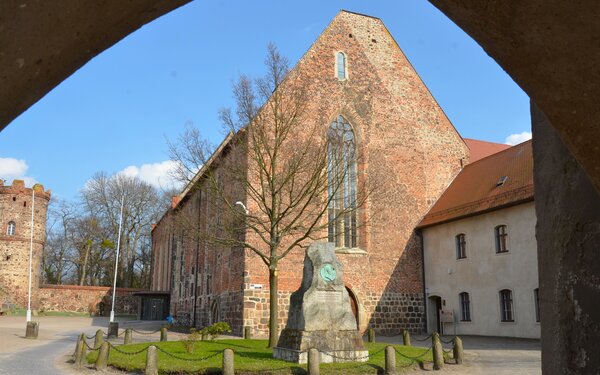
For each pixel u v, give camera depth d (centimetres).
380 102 3378
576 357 366
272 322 2088
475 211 2856
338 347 1616
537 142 442
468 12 343
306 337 1591
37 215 5288
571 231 377
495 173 3056
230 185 2822
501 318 2669
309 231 2228
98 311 5619
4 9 246
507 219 2684
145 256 7331
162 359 1659
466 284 2912
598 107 340
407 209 3300
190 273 4325
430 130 3497
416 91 3522
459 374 1505
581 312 362
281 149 2603
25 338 2730
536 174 441
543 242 423
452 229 3058
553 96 353
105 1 282
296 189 2569
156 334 3158
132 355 1780
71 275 7162
